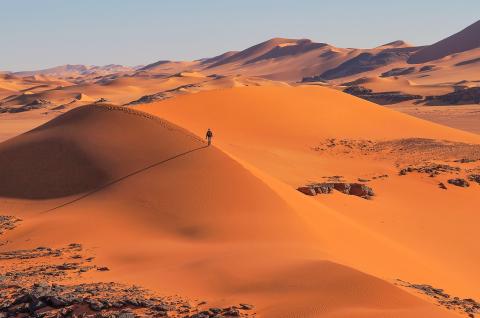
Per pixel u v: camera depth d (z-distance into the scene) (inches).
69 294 797.2
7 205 1633.9
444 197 2001.7
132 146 1859.0
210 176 1551.4
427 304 743.1
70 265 1016.9
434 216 1798.7
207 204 1397.6
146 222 1341.0
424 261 1316.4
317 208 1487.5
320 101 3228.3
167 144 1835.6
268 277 851.4
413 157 2576.3
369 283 782.5
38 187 1736.0
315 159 2436.0
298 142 2677.2
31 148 1983.3
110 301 767.7
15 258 1089.4
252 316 714.2
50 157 1895.9
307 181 1994.3
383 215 1732.3
